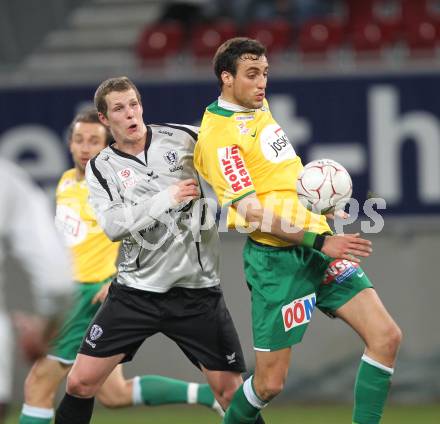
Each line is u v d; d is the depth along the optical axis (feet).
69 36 134.72
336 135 96.68
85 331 58.03
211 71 98.68
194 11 132.57
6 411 35.55
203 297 52.06
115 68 101.14
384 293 97.09
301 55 112.68
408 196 95.91
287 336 50.31
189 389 62.28
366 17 127.44
